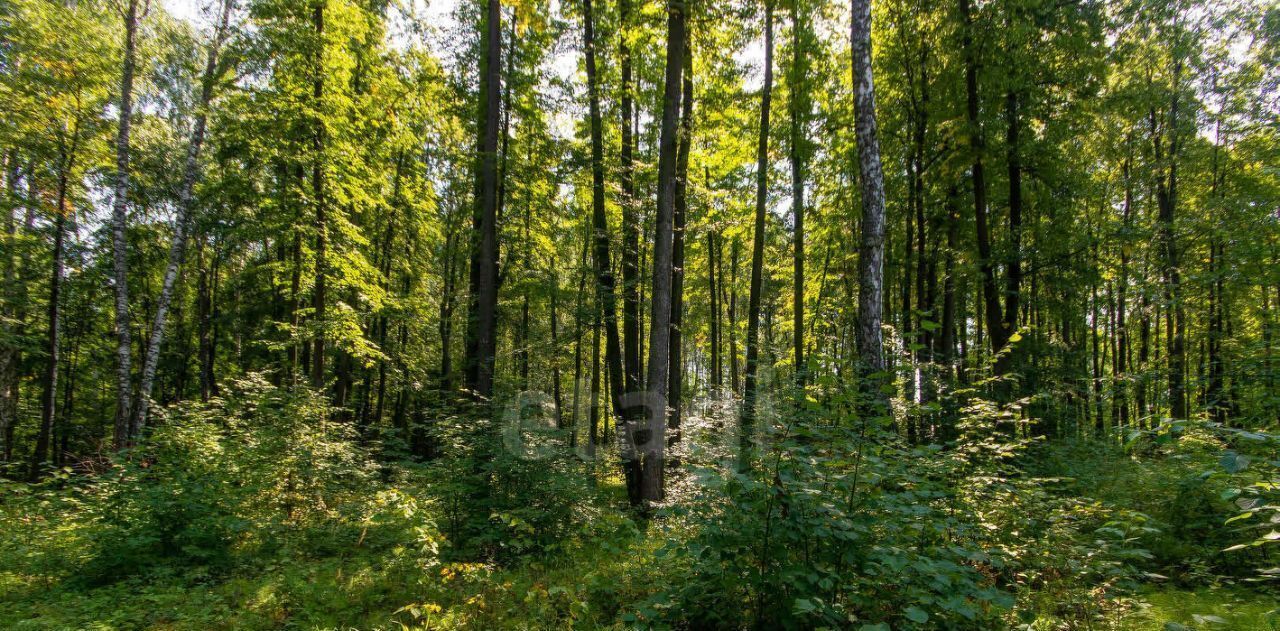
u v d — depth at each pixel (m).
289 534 7.34
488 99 10.30
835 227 17.45
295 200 12.35
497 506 7.41
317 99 12.23
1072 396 11.08
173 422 7.79
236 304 18.67
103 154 15.16
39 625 4.73
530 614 4.99
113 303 21.30
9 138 12.91
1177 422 3.24
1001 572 4.38
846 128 14.55
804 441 4.19
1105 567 4.23
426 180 17.75
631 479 10.81
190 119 17.62
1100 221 16.02
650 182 12.59
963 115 12.24
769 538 3.75
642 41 10.54
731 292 24.69
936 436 7.96
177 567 6.16
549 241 16.12
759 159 12.63
